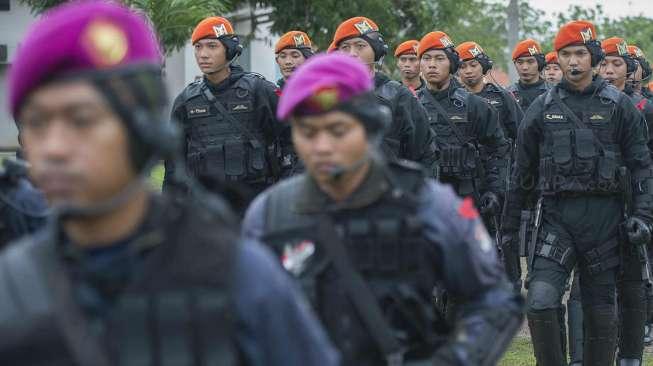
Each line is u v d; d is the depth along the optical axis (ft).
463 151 86.58
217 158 72.23
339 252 30.30
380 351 30.32
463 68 107.65
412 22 234.58
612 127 62.85
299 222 30.81
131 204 19.30
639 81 121.80
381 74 71.26
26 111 18.66
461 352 30.50
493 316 31.12
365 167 31.04
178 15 147.23
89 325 19.01
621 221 63.16
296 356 19.79
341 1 217.56
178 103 73.77
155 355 18.65
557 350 60.75
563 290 62.54
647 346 84.23
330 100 29.89
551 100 64.08
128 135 18.76
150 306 18.69
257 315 19.21
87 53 18.31
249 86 72.54
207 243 19.10
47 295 18.79
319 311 30.40
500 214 88.12
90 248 19.36
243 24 272.31
